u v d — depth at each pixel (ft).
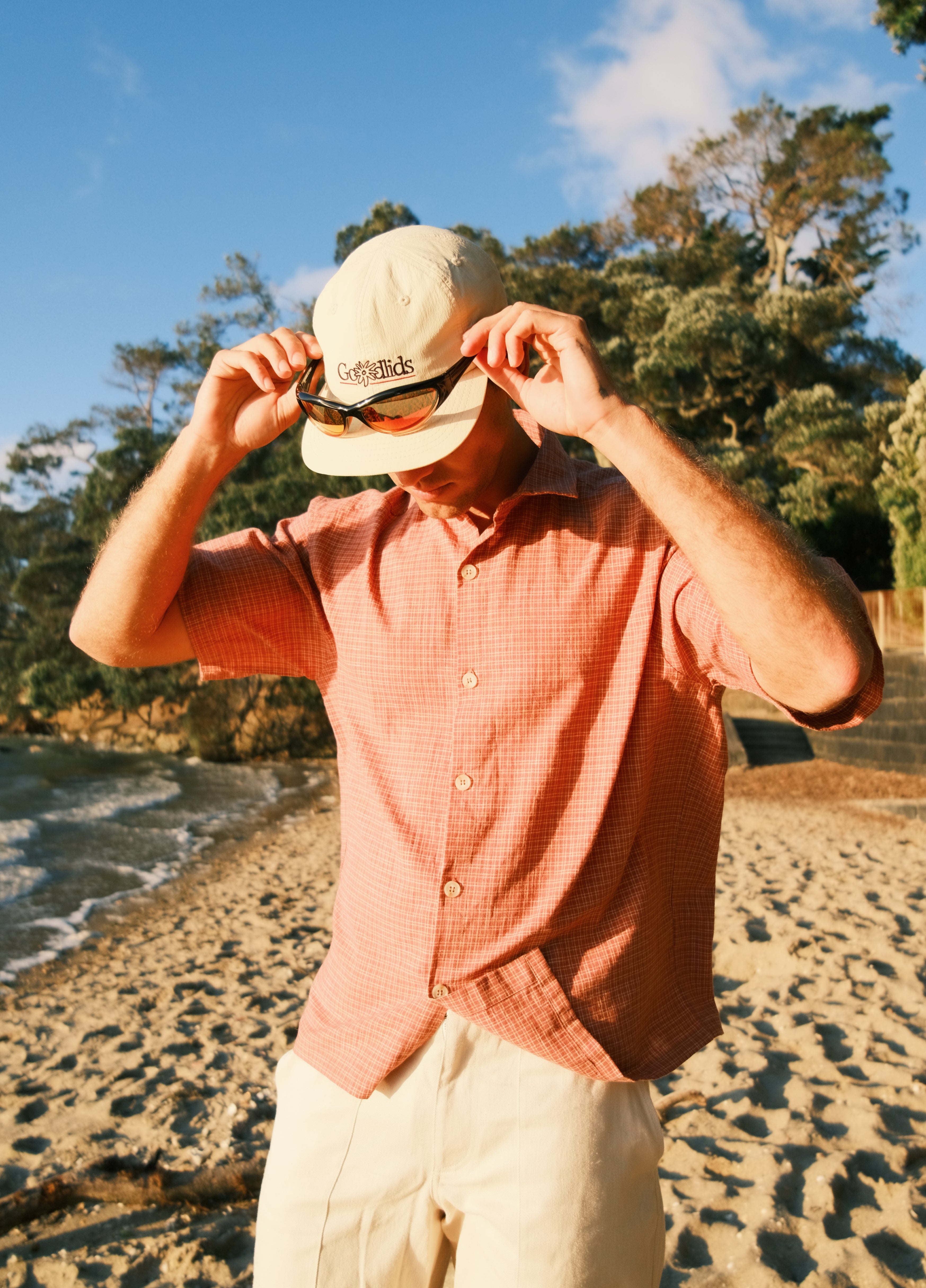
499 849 4.50
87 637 5.04
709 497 3.93
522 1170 4.40
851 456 82.12
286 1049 16.72
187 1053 16.79
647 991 4.68
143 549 4.80
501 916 4.51
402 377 4.38
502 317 4.27
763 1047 14.14
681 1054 4.78
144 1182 11.39
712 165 122.93
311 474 90.58
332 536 5.29
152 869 40.57
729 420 96.99
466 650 4.64
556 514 4.71
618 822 4.55
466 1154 4.49
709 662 4.57
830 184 115.03
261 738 93.76
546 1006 4.47
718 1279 8.78
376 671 4.89
